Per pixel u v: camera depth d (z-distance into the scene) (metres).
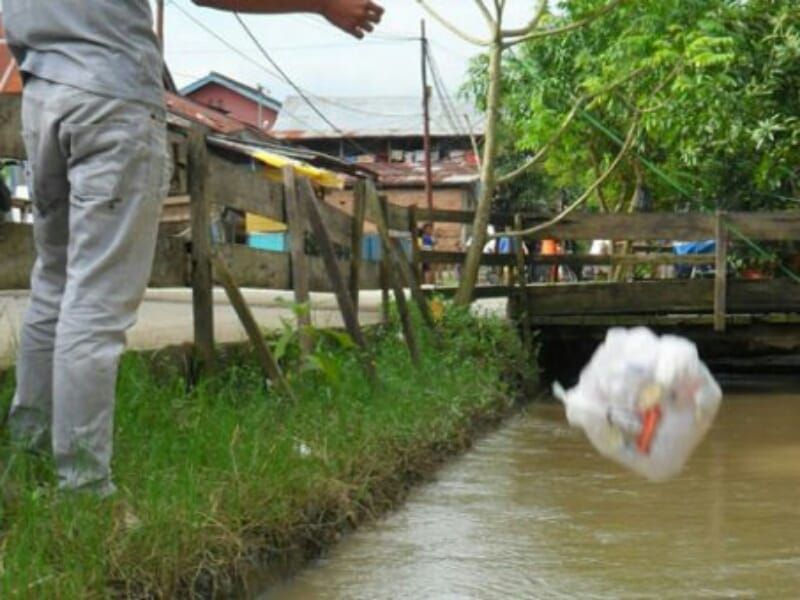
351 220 7.68
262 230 17.09
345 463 4.79
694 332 10.92
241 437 4.38
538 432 7.62
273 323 8.03
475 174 33.38
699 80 10.68
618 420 2.32
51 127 3.46
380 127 38.03
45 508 3.18
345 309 6.57
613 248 13.80
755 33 11.45
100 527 3.14
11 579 2.71
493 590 3.84
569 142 14.11
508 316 10.69
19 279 4.30
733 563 4.22
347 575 3.98
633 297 10.72
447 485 5.66
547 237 10.60
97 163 3.42
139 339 6.06
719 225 10.37
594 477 5.91
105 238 3.43
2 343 5.45
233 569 3.46
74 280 3.44
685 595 3.81
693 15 11.82
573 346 11.49
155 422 4.36
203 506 3.60
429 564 4.15
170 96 22.09
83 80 3.40
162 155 3.57
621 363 2.34
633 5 12.52
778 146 10.99
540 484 5.71
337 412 5.41
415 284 8.93
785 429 7.84
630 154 12.96
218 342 5.97
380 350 7.71
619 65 11.70
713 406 2.32
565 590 3.86
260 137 22.83
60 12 3.46
